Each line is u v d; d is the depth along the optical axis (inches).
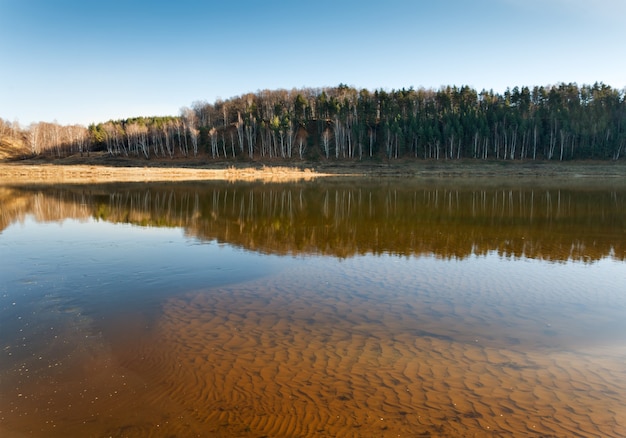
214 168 3543.3
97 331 335.3
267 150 4234.7
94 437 210.5
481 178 2527.1
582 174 2800.2
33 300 405.7
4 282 462.6
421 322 358.6
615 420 226.4
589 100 4338.1
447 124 3826.3
